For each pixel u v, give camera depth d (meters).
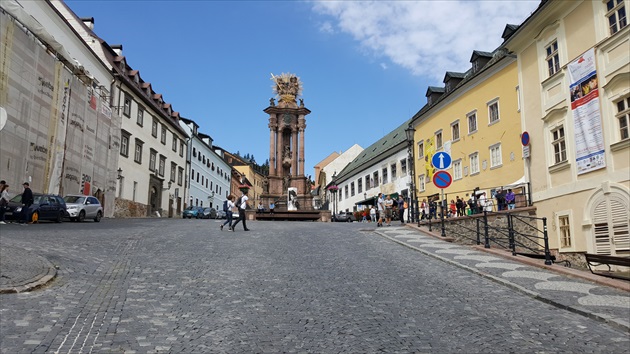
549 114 19.41
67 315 6.81
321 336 6.18
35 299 7.54
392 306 7.88
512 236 14.05
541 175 20.11
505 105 32.25
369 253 14.27
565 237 18.47
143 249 13.91
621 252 15.40
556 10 18.91
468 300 8.47
